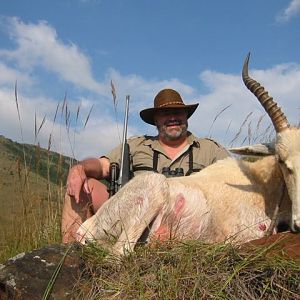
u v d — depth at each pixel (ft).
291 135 4.61
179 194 4.78
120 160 6.09
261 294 3.03
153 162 6.34
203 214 4.82
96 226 4.83
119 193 4.79
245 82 5.05
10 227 5.92
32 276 3.14
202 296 3.00
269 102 4.78
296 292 3.03
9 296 3.07
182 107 6.38
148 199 4.58
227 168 5.30
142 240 4.59
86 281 3.22
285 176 4.62
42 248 3.34
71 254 3.34
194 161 6.37
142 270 3.34
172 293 3.04
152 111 6.59
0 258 5.53
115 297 3.09
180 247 3.51
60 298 3.08
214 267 3.21
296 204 4.31
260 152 4.99
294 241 3.61
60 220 6.11
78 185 5.56
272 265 3.15
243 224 4.89
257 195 5.03
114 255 3.59
